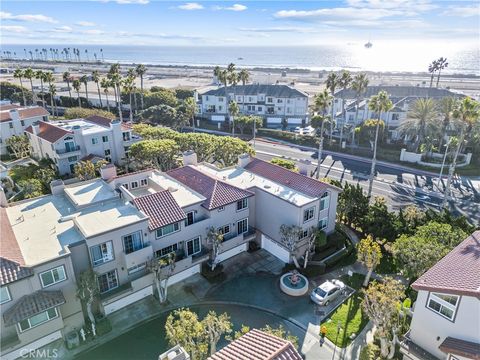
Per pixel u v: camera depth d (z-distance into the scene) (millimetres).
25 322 24031
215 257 34125
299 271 35000
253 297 32062
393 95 95000
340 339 27250
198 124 99188
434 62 94750
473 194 54844
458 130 66750
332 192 37656
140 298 31359
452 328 20797
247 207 37656
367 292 25203
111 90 144875
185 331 21891
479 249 24078
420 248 28484
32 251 26109
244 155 44469
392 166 67438
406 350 23172
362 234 42000
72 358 25734
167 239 31875
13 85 117500
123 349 26578
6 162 65500
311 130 94000
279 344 18078
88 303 26578
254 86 106188
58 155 56719
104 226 28875
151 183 39031
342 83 76938
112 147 62781
